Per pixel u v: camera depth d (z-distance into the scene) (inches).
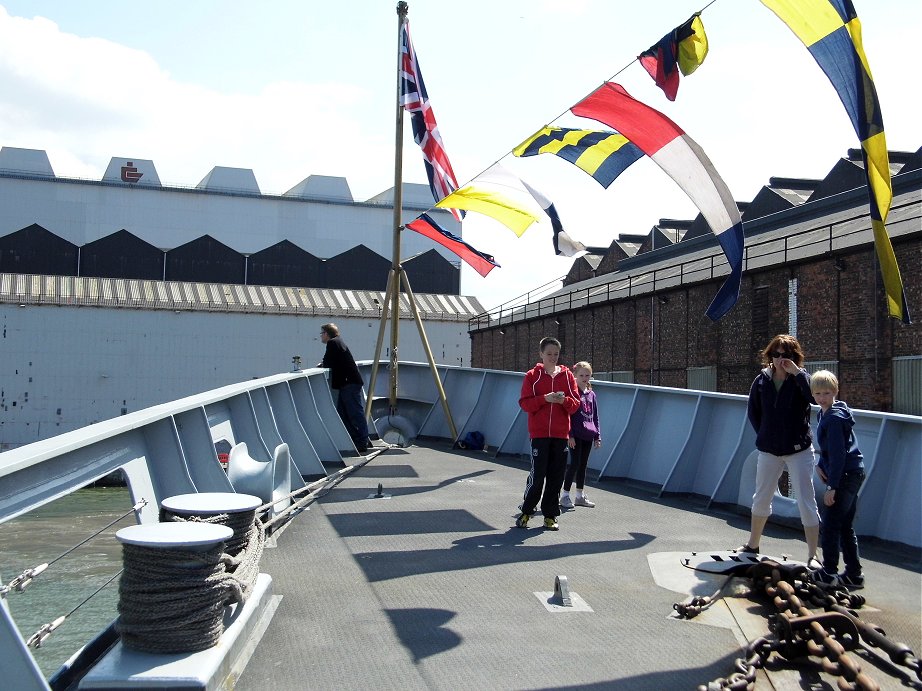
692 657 155.6
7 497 124.8
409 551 239.9
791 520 282.2
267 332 2050.9
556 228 431.8
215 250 2502.5
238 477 254.7
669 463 376.2
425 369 592.7
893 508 265.6
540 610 183.8
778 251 1180.5
